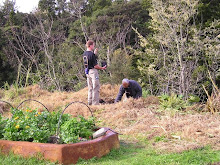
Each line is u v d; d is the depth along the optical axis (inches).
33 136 179.9
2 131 194.2
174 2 506.6
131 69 657.0
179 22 509.0
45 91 466.3
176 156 173.0
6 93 434.3
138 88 344.2
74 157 167.6
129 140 218.5
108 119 281.4
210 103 279.7
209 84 575.2
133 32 1003.3
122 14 1052.5
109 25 991.6
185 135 211.9
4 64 865.5
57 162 164.4
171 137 213.3
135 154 183.5
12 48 873.5
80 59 774.5
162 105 304.0
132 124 260.4
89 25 989.2
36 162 165.0
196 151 180.4
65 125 191.5
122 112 288.8
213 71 561.3
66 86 746.8
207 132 213.3
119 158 177.6
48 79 636.7
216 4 746.8
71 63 761.0
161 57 595.5
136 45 898.1
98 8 1232.8
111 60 650.8
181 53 498.0
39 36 780.0
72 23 1018.1
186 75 497.4
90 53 332.8
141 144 207.2
